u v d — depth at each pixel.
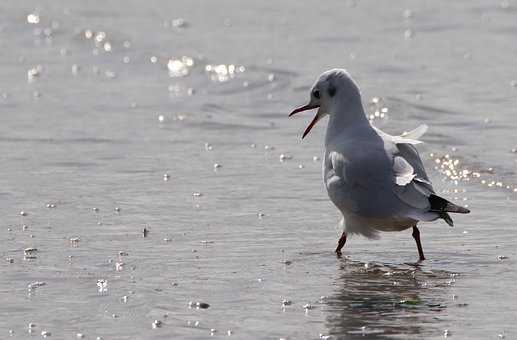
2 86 22.80
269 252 12.73
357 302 10.91
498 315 10.41
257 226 13.76
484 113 19.38
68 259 12.38
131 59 25.14
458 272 11.90
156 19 29.34
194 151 17.72
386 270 12.05
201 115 20.22
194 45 26.19
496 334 9.90
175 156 17.41
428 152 16.95
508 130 18.17
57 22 28.98
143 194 15.23
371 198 12.10
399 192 11.95
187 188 15.55
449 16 28.56
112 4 31.56
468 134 18.02
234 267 12.12
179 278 11.71
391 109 19.75
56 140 18.41
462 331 10.00
